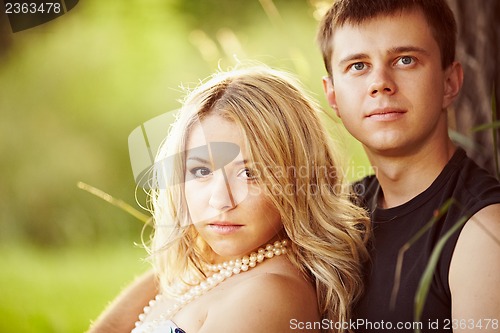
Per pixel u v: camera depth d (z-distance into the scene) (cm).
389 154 243
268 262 244
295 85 256
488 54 316
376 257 245
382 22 240
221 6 922
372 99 239
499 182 235
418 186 244
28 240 862
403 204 244
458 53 319
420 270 229
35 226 876
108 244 779
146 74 972
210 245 243
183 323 245
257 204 237
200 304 245
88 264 708
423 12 241
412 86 238
